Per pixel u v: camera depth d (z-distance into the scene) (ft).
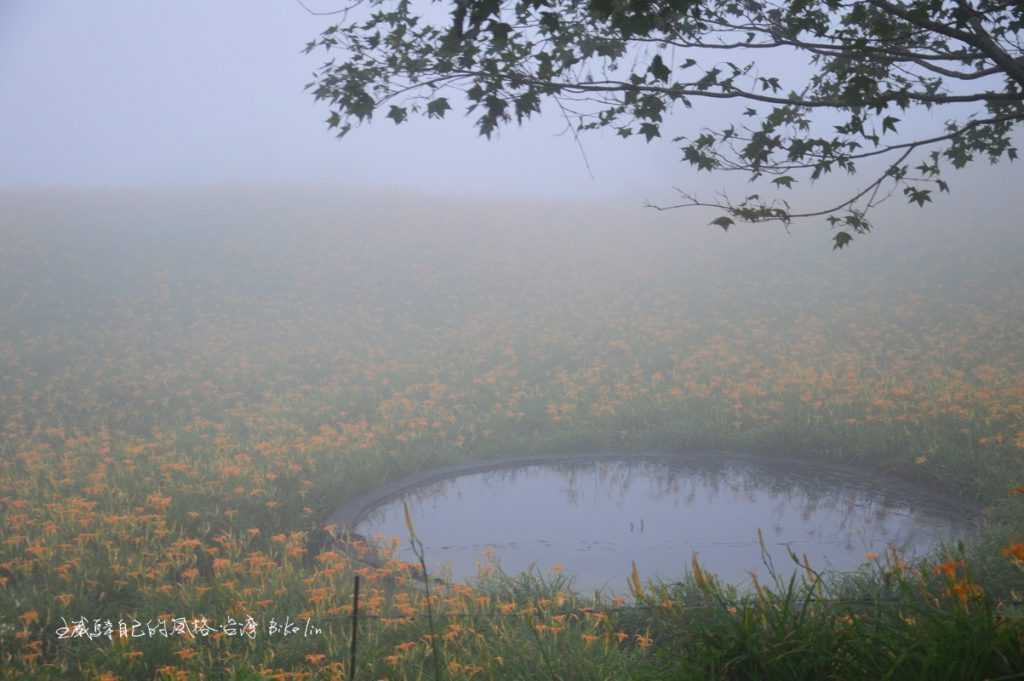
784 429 42.11
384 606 21.70
